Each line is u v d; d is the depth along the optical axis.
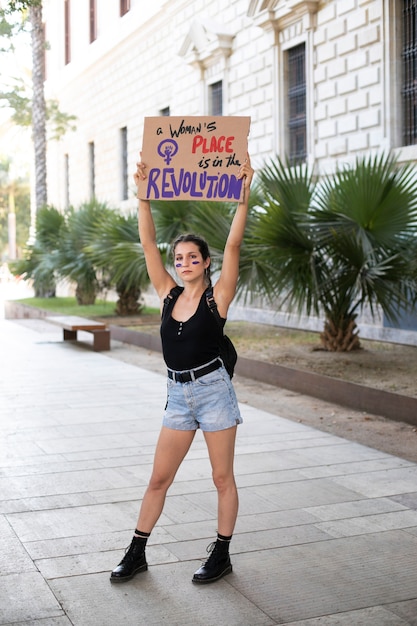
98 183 32.50
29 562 4.34
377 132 14.40
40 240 25.50
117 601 3.85
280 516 5.11
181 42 23.22
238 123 4.12
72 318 15.82
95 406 8.88
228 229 11.74
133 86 27.97
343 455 6.69
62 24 36.88
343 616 3.71
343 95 15.33
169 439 4.06
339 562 4.36
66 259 21.92
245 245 11.09
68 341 15.79
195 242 4.06
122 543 4.63
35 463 6.42
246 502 5.39
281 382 10.14
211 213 11.94
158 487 4.12
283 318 16.56
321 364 10.64
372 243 9.98
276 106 17.70
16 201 71.81
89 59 32.50
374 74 14.34
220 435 4.01
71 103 35.88
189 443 4.10
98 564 4.31
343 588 4.02
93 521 5.02
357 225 10.04
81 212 21.80
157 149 4.21
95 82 32.25
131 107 28.33
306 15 16.14
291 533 4.80
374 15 14.22
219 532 4.14
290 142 17.75
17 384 10.41
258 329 15.90
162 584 4.06
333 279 10.31
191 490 5.65
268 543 4.63
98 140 32.28
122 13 28.73
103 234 17.72
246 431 7.60
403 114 14.05
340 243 9.85
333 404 8.98
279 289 10.83
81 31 33.81
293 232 10.25
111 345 15.25
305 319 15.74
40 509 5.25
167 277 4.27
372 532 4.82
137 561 4.13
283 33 17.36
